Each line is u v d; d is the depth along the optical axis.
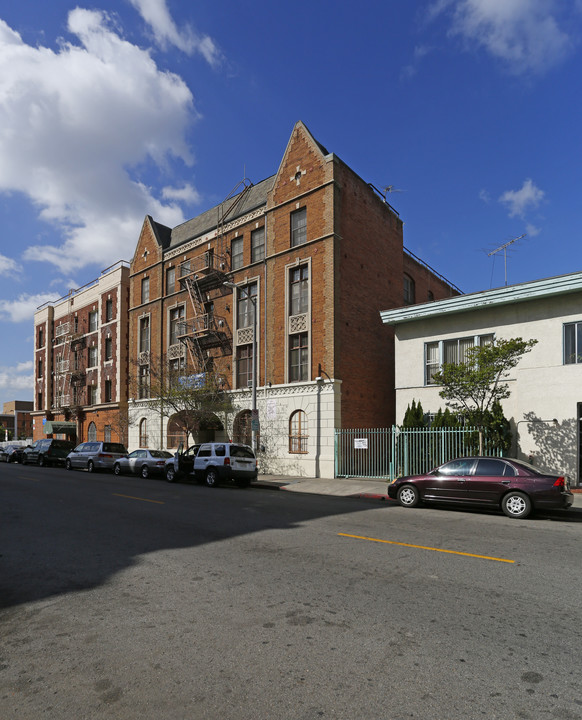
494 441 16.39
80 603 5.27
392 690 3.44
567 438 16.17
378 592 5.52
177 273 32.06
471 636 4.34
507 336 18.00
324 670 3.73
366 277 24.89
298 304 23.94
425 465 18.09
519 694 3.39
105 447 26.89
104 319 39.56
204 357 28.78
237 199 29.27
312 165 23.94
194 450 20.86
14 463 37.62
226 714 3.17
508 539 8.45
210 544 7.96
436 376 16.19
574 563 6.80
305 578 6.06
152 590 5.66
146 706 3.28
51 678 3.67
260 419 24.53
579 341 16.41
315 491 17.28
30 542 8.21
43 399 49.38
